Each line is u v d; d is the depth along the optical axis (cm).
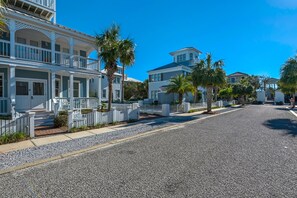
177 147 667
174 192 355
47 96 1477
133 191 359
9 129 745
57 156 571
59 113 1145
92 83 2845
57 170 464
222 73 1911
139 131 966
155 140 778
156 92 3416
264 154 581
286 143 716
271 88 6203
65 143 720
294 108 2817
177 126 1141
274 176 422
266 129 1017
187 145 693
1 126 726
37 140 760
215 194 346
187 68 3200
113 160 534
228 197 336
